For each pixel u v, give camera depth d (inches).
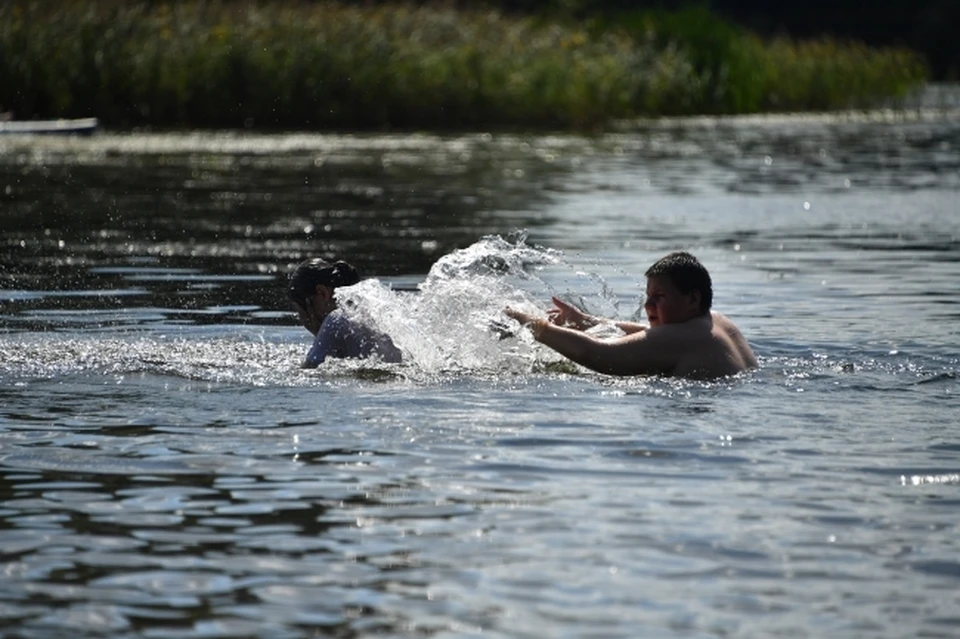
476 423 700.0
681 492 582.9
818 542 520.1
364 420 706.2
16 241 1569.9
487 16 4252.0
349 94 3558.1
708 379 831.7
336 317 866.8
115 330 992.2
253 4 3737.7
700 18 4468.5
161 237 1630.2
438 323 876.0
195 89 3430.1
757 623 444.5
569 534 527.2
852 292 1253.1
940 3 7421.3
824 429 697.6
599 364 844.0
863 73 4778.5
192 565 495.8
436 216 1889.8
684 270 868.0
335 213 1914.4
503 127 3725.4
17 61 3280.0
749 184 2445.9
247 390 781.3
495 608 455.2
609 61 4028.1
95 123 3198.8
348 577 483.2
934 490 588.4
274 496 575.5
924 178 2576.3
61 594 468.8
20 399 757.9
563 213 1958.7
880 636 435.8
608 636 433.4
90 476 606.5
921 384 821.2
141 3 3629.4
